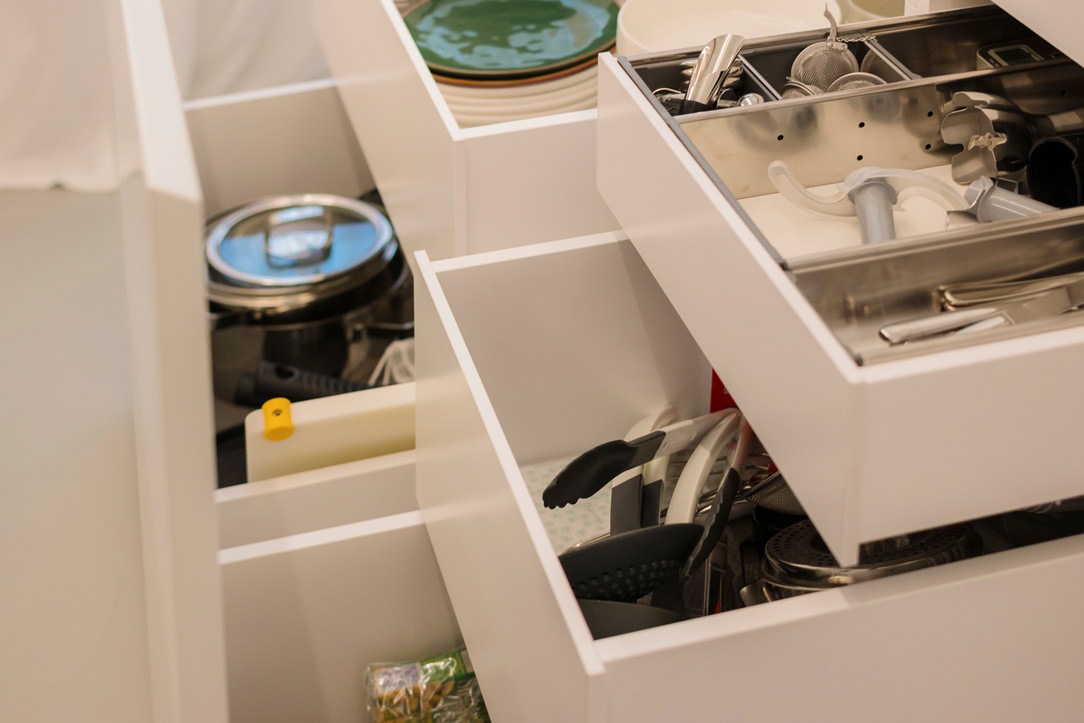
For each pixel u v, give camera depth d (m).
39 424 1.31
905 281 0.60
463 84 1.09
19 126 1.79
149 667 1.02
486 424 0.71
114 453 1.27
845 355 0.52
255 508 1.04
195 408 0.47
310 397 1.29
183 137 0.46
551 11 1.21
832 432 0.53
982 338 0.53
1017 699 0.67
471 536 0.79
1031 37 0.83
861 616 0.60
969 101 0.74
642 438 0.84
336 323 1.33
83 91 1.79
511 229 0.98
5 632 1.06
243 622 0.94
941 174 0.79
